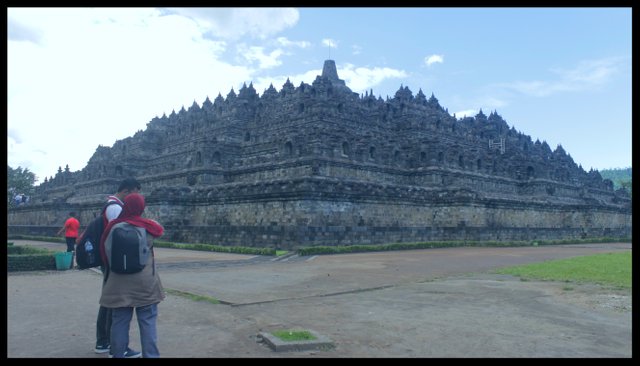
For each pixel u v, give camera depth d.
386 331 11.74
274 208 42.41
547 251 42.84
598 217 72.00
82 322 12.48
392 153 60.38
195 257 33.66
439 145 61.81
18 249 30.50
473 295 17.20
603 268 25.03
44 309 14.09
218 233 45.94
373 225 45.34
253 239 42.41
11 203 87.69
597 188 92.62
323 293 17.52
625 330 12.02
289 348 10.01
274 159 56.28
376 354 9.86
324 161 50.69
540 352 10.09
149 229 8.85
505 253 39.59
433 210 52.97
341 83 75.94
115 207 9.52
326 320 12.91
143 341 8.66
